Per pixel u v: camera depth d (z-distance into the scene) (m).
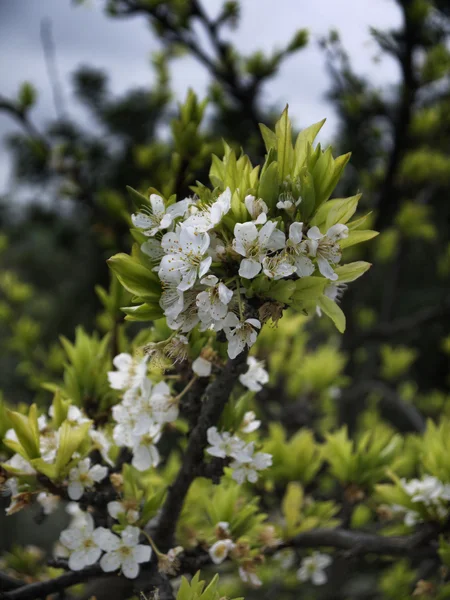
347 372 1.11
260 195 0.33
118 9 0.99
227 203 0.32
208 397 0.39
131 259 0.35
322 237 0.33
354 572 0.93
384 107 1.07
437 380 2.21
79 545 0.41
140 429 0.40
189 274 0.33
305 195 0.33
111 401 0.47
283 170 0.35
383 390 1.02
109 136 1.65
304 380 0.80
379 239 1.18
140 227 0.35
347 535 0.48
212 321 0.33
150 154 1.08
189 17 0.99
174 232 0.34
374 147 1.16
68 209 1.92
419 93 1.01
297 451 0.57
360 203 1.15
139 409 0.41
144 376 0.42
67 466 0.41
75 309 2.24
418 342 2.15
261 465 0.41
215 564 0.45
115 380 0.42
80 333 0.49
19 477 0.41
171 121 0.52
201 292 0.33
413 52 0.95
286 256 0.32
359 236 0.35
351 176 1.25
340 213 0.34
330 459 0.54
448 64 0.97
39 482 0.41
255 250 0.32
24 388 1.64
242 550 0.43
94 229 0.96
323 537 0.49
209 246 0.33
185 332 0.36
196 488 0.58
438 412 1.21
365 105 1.08
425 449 0.51
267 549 0.48
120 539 0.41
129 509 0.42
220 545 0.44
